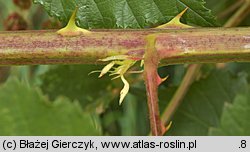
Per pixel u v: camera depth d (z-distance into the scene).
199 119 0.29
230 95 0.28
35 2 0.20
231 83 0.28
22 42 0.17
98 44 0.17
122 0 0.20
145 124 0.33
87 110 0.30
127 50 0.17
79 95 0.30
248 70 0.32
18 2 0.29
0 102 0.12
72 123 0.12
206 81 0.29
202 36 0.17
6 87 0.12
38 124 0.12
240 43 0.17
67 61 0.17
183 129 0.29
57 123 0.12
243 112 0.16
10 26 0.29
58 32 0.17
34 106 0.12
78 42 0.17
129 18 0.20
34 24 0.35
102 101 0.31
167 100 0.29
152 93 0.16
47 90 0.30
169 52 0.17
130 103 0.34
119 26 0.20
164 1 0.20
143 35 0.17
